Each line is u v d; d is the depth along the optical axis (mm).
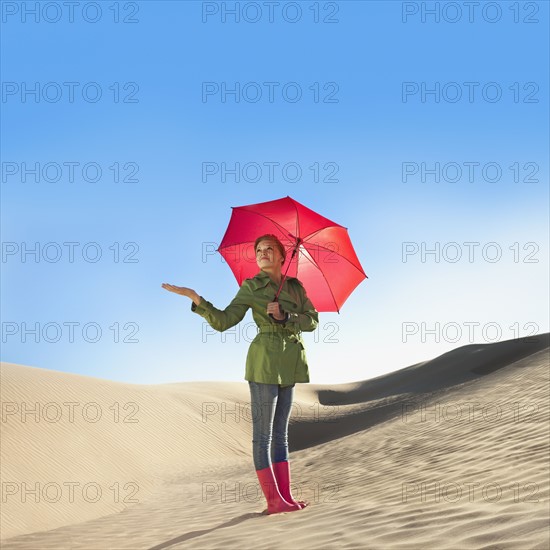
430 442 9516
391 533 3713
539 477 4805
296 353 5465
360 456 10227
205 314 5055
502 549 2975
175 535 5207
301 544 3826
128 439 19672
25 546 5609
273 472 5598
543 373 14289
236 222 5734
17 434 14555
